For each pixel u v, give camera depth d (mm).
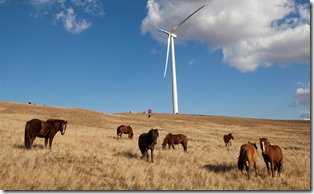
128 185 10266
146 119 76250
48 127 16781
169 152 20203
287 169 15500
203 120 85500
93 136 28719
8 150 14531
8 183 9023
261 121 94000
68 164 13141
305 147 32812
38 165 11906
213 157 19031
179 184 10789
